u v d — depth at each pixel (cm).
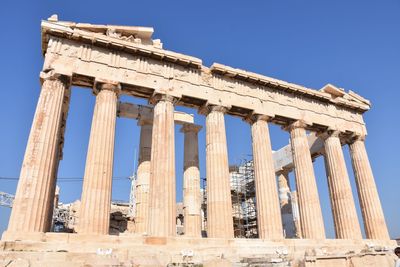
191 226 2770
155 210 2112
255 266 1683
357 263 1566
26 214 1777
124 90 2428
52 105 2078
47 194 1898
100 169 2056
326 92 3309
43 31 2220
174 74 2545
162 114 2388
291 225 3869
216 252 1995
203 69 2669
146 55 2484
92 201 1969
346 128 3222
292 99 3019
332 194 2977
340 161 3028
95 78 2267
